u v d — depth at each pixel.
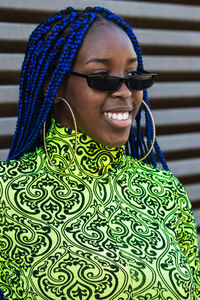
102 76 1.62
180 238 1.93
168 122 3.97
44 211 1.70
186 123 4.07
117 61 1.65
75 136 1.73
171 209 1.88
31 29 3.22
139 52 1.82
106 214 1.75
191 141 4.09
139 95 1.72
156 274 1.71
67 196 1.74
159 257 1.74
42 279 1.64
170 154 4.00
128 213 1.78
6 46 3.15
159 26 3.85
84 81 1.66
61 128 1.79
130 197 1.82
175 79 3.99
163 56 3.90
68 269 1.64
